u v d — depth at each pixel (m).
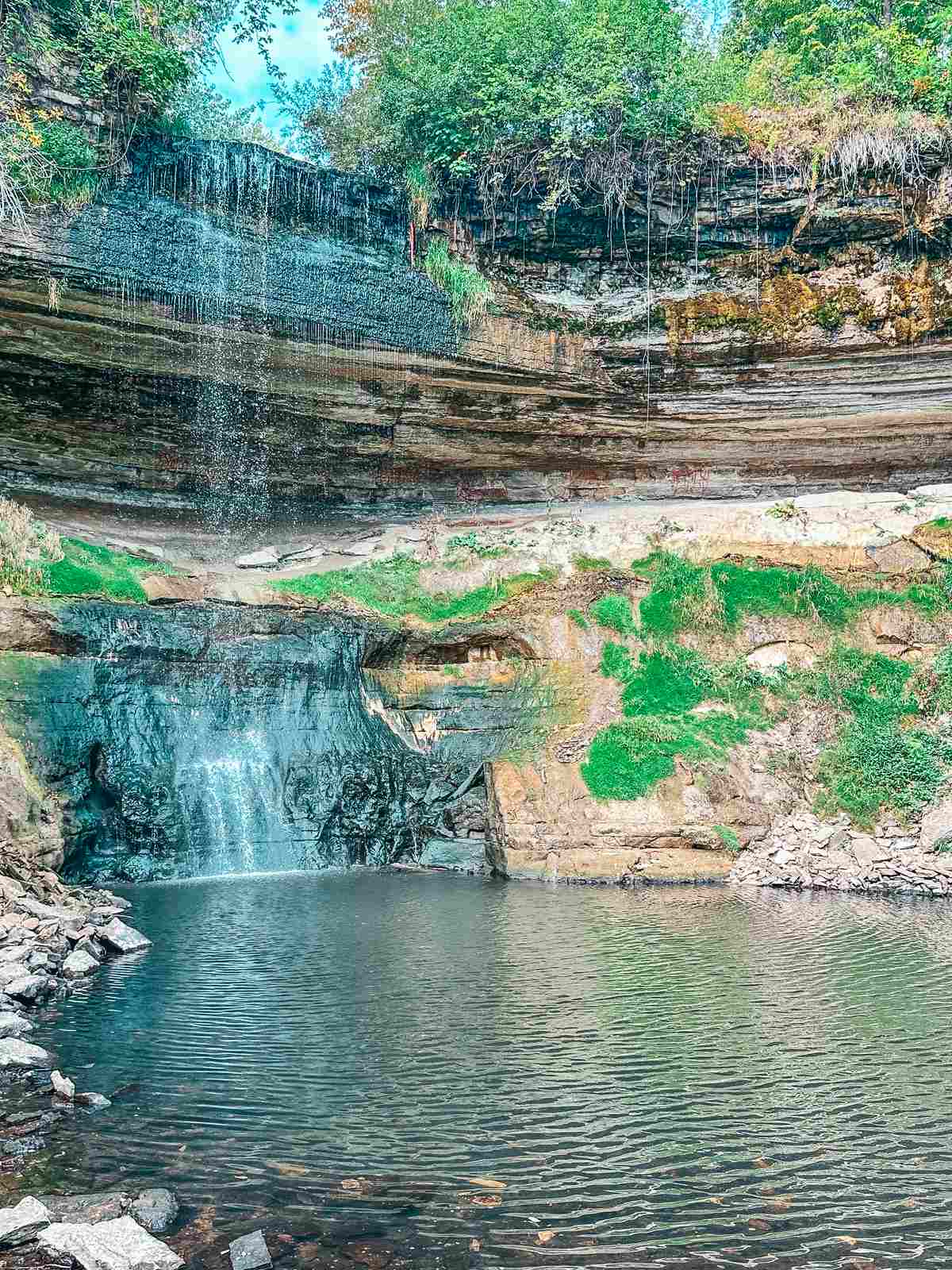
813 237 19.58
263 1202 4.62
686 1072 6.36
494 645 18.62
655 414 21.06
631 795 15.48
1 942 8.68
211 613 16.02
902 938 10.41
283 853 15.31
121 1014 7.49
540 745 16.31
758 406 20.72
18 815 11.98
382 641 17.86
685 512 21.41
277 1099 5.84
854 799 15.35
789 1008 7.77
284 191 18.03
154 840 14.19
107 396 17.92
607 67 19.09
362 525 21.69
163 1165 4.96
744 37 26.62
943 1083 6.19
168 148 17.06
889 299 19.39
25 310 16.28
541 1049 6.77
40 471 18.53
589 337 20.33
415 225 19.41
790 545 19.30
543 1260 4.14
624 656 17.56
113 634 14.85
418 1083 6.13
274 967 8.98
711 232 19.91
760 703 16.80
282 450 20.17
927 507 20.08
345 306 18.62
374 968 8.96
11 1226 4.16
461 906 12.25
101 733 14.16
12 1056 6.35
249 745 15.73
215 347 18.00
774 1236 4.36
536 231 20.06
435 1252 4.20
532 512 22.16
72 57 16.36
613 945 10.01
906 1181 4.89
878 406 20.28
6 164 15.39
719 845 15.00
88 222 16.34
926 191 18.95
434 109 19.47
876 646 17.39
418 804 16.30
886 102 19.53
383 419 20.19
